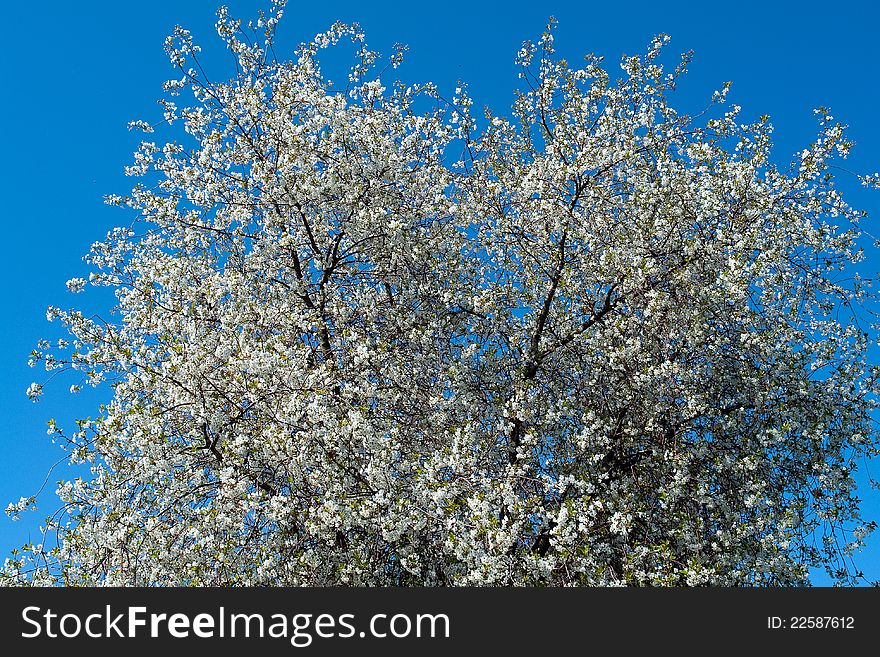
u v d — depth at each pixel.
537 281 11.27
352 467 9.08
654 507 10.20
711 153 11.00
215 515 8.51
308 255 11.92
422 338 10.63
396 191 11.76
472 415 10.19
